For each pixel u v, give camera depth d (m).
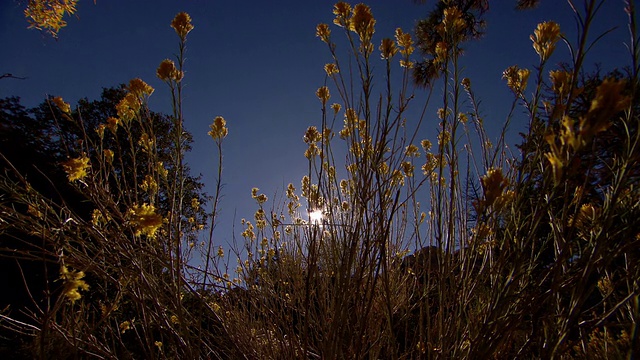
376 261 1.60
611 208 0.92
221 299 2.21
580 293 0.97
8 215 1.34
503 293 1.13
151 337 1.45
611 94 0.63
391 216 1.38
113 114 10.73
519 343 1.59
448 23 1.47
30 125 10.02
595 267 0.98
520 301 1.25
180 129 1.66
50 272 4.05
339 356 1.60
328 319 1.84
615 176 0.99
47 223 1.43
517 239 1.16
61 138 1.68
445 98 1.38
